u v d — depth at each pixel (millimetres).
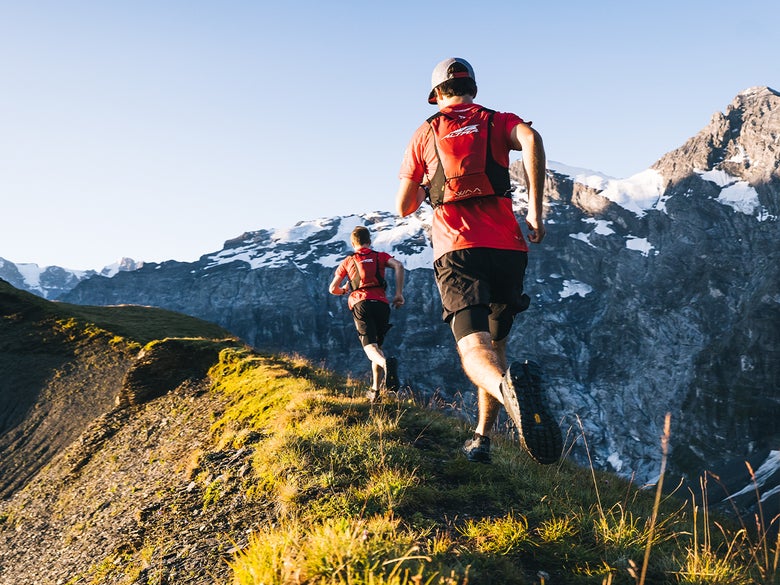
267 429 7520
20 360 26000
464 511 4383
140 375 14680
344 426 6621
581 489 5418
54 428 20203
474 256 3258
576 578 3354
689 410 183375
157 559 4793
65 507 10602
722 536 5316
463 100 3598
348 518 3990
